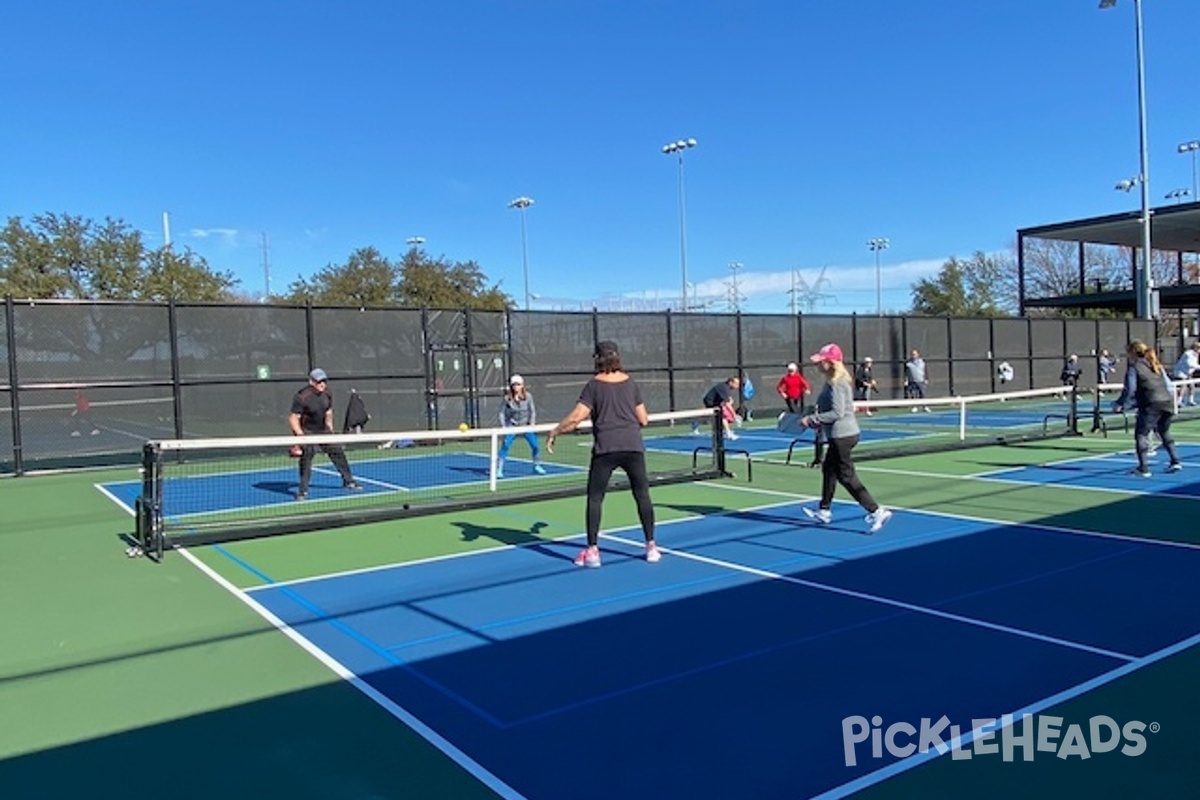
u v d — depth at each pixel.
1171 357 40.78
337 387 18.53
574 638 5.72
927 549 8.11
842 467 8.95
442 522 10.07
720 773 3.85
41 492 13.38
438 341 19.73
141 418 16.80
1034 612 6.09
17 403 15.62
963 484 12.09
